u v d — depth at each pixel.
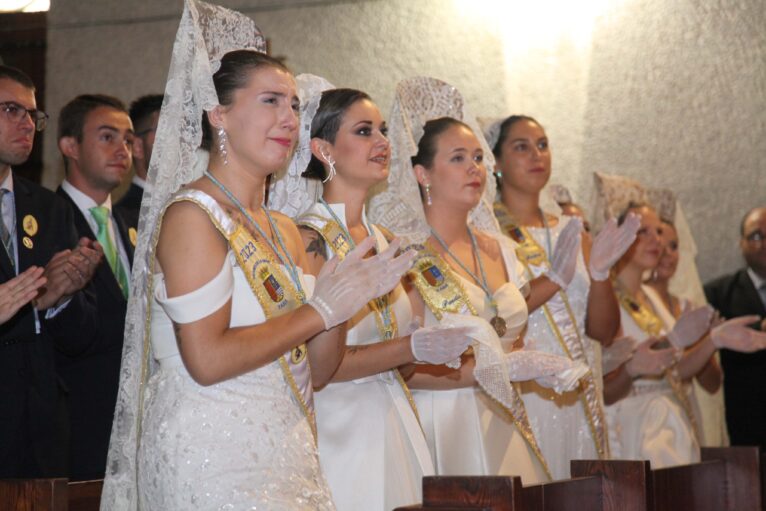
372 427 3.57
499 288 4.45
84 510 3.30
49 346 4.03
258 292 2.87
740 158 8.34
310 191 3.86
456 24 8.03
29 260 4.09
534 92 8.27
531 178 5.19
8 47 7.54
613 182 7.05
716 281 7.92
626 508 3.26
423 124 4.56
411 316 3.97
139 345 2.93
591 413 4.91
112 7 7.53
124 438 2.92
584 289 4.97
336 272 2.90
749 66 8.29
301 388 2.94
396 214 4.41
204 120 3.01
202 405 2.77
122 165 4.67
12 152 4.06
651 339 5.86
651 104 8.33
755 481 4.18
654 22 8.30
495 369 3.72
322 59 7.84
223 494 2.70
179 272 2.73
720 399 7.52
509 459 4.29
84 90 7.53
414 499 3.58
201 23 3.08
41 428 3.93
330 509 2.89
